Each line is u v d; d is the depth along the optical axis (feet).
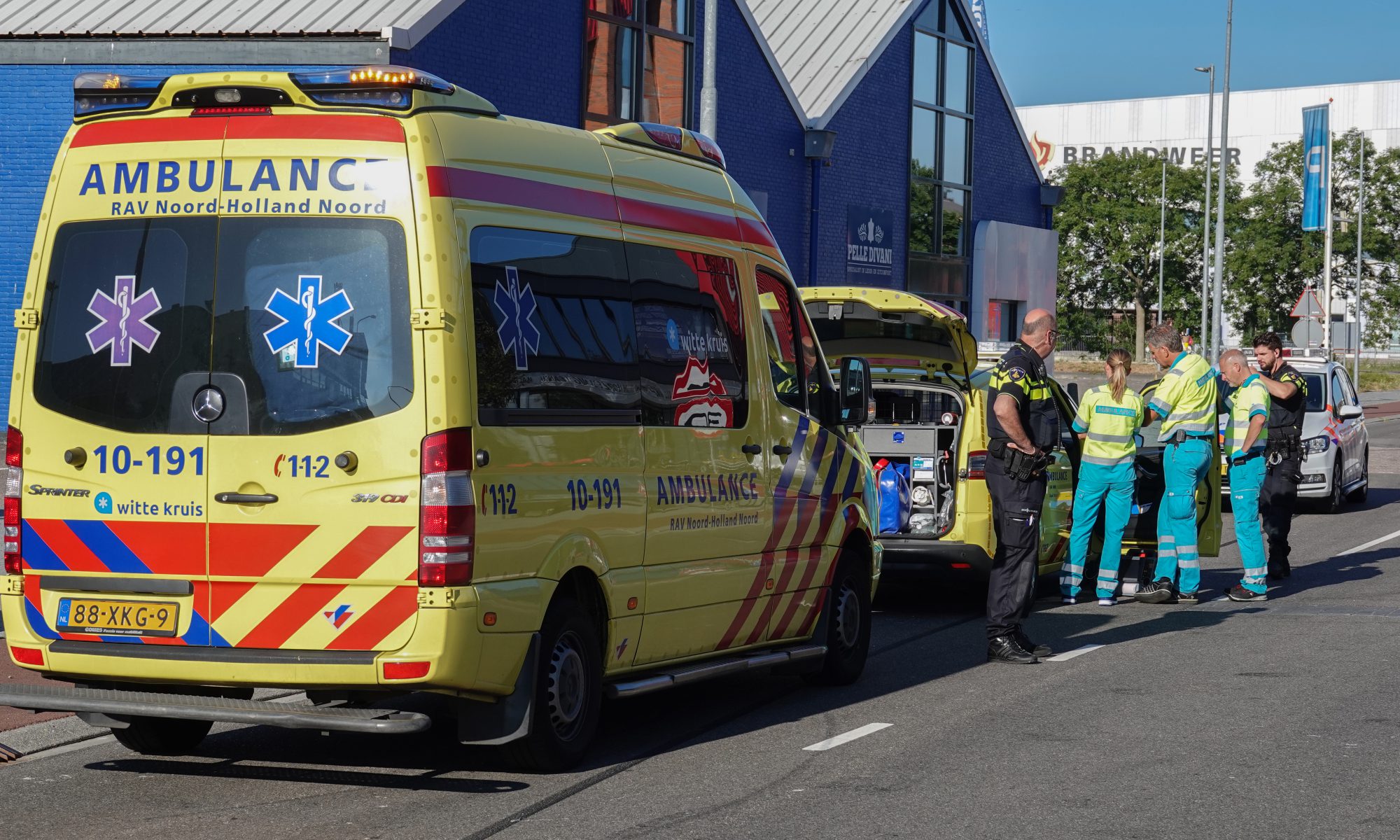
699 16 79.41
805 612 27.30
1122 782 20.67
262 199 19.72
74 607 20.20
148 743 22.38
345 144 19.57
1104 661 30.55
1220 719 24.72
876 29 96.73
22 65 65.00
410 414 19.12
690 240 24.50
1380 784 20.47
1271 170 235.81
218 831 18.44
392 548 19.08
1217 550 40.32
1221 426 56.95
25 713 24.98
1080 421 38.22
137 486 19.86
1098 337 242.37
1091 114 387.96
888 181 97.66
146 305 20.01
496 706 20.30
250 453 19.48
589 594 22.04
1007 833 18.24
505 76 66.39
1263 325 233.96
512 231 20.53
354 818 19.01
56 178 20.52
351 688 19.34
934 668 30.22
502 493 19.77
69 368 20.27
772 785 20.75
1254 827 18.43
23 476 20.42
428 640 19.01
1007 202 112.57
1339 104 358.43
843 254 93.09
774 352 26.55
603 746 23.39
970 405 36.29
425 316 19.16
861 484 29.12
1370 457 92.22
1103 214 237.25
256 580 19.47
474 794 20.25
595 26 71.77
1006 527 30.37
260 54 61.16
